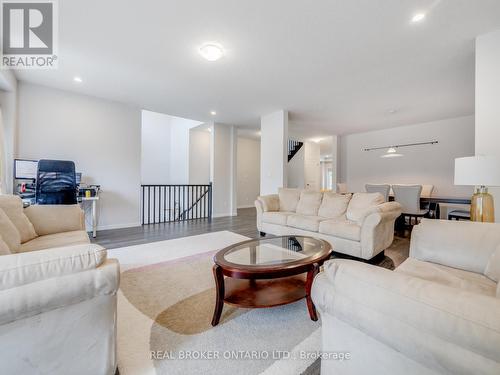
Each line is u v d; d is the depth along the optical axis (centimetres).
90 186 404
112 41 241
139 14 201
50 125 371
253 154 888
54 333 88
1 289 76
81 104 399
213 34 229
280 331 148
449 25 212
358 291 74
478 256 141
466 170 175
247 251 199
